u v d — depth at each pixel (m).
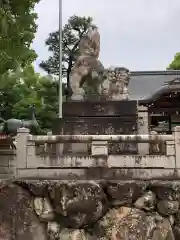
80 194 7.94
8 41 15.85
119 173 9.89
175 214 8.19
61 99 26.33
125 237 8.09
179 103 23.36
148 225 8.11
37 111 31.20
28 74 35.06
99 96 12.71
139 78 35.50
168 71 36.34
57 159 10.14
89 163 10.05
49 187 8.15
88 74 12.73
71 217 8.05
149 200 8.08
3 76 19.44
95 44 12.88
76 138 10.11
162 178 9.37
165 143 10.08
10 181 8.48
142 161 10.02
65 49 33.94
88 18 33.47
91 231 8.19
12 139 14.88
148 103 23.22
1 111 30.12
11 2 16.39
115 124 12.18
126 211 8.16
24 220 8.25
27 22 16.69
